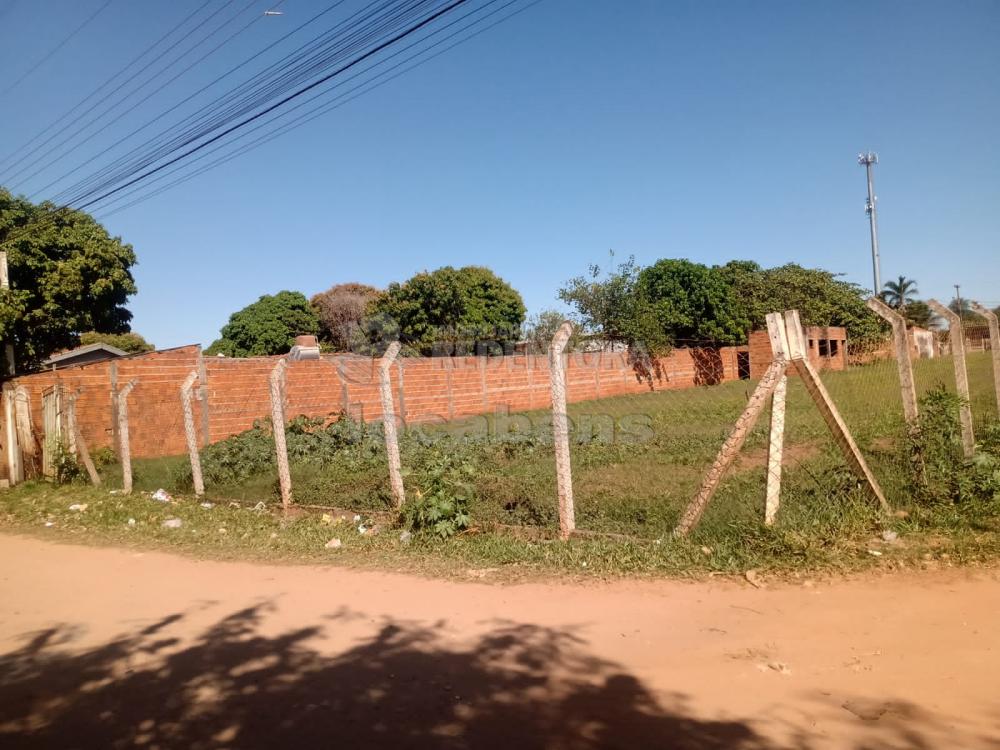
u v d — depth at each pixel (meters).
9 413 13.07
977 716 2.97
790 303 30.62
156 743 3.24
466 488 7.06
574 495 7.88
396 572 5.96
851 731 2.91
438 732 3.16
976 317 10.66
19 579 6.62
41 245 22.88
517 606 4.85
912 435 6.70
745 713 3.13
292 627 4.77
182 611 5.30
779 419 5.59
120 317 26.78
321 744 3.12
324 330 46.84
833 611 4.25
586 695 3.43
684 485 8.11
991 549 5.04
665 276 29.98
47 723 3.51
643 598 4.79
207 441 15.52
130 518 9.16
